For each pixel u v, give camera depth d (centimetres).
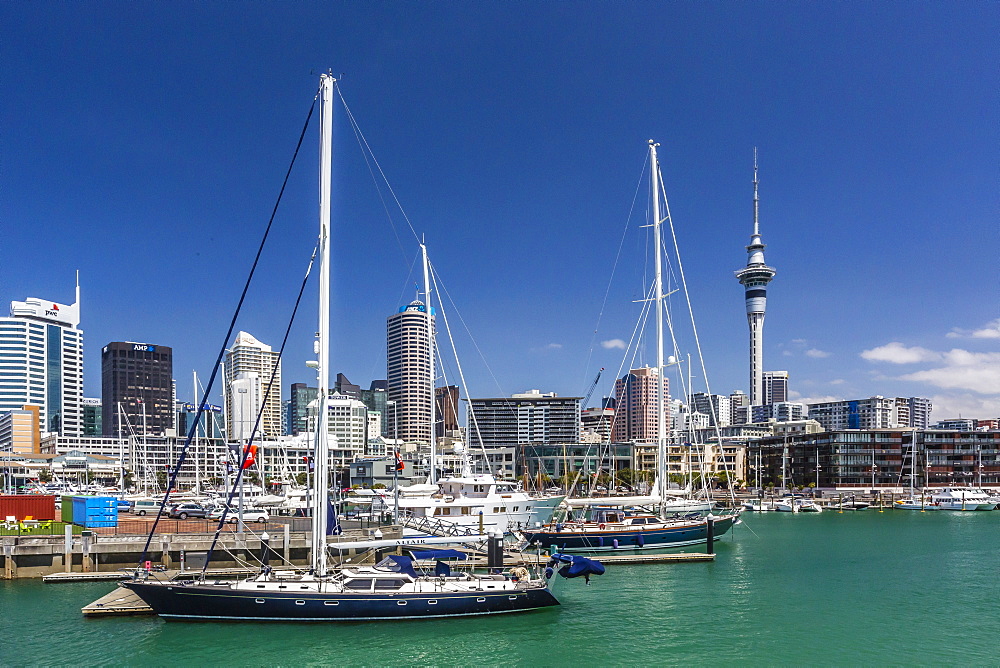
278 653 3784
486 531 6912
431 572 4825
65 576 5359
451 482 7538
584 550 7194
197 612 4203
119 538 5669
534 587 4522
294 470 18962
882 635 4341
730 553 7625
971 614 4866
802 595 5403
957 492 14862
